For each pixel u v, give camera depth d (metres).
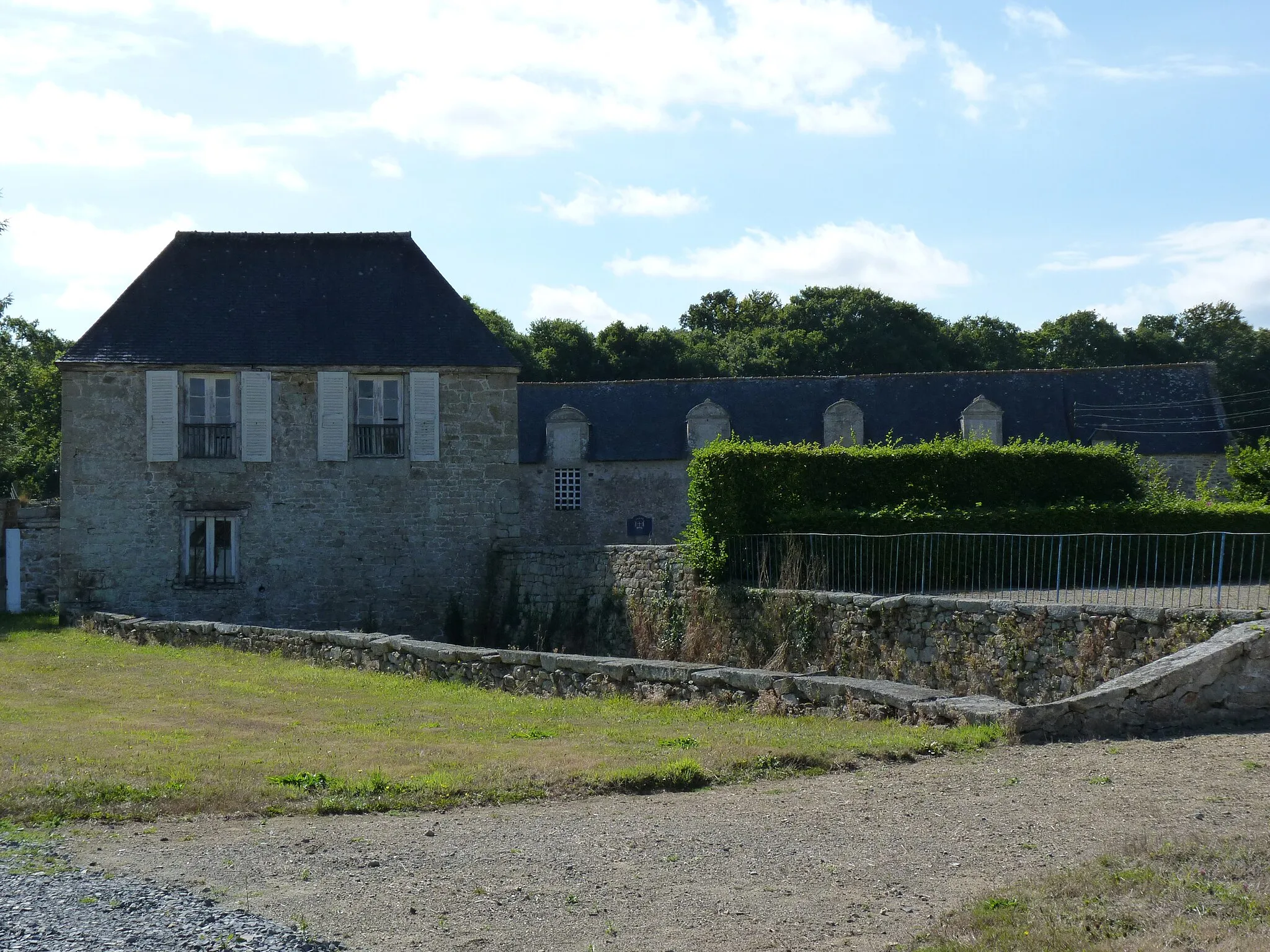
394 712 13.05
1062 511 18.94
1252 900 5.57
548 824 7.86
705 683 13.22
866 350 64.75
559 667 14.73
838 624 16.48
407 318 28.22
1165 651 12.09
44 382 56.44
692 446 37.75
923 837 7.16
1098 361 71.00
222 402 26.94
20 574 28.86
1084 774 8.56
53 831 7.82
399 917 6.04
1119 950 5.07
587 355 63.00
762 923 5.83
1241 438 53.50
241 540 26.70
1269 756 8.73
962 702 10.90
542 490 37.81
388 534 27.20
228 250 28.94
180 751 10.45
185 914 6.04
